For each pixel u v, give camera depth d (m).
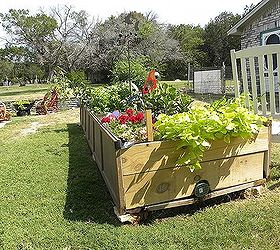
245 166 2.44
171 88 3.38
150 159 2.11
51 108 10.77
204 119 2.17
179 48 28.02
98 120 3.38
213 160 2.29
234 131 2.25
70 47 24.81
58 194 2.80
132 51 22.11
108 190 2.70
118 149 2.05
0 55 32.19
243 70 2.96
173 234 2.00
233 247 1.82
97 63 23.38
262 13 10.55
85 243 1.96
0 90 26.02
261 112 2.94
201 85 14.13
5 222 2.29
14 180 3.22
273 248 1.79
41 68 32.31
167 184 2.18
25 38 26.33
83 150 4.41
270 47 2.69
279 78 2.71
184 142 2.10
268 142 2.50
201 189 2.25
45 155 4.21
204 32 33.50
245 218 2.14
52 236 2.06
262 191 2.56
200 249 1.82
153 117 2.93
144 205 2.14
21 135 6.23
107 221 2.23
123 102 4.65
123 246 1.90
